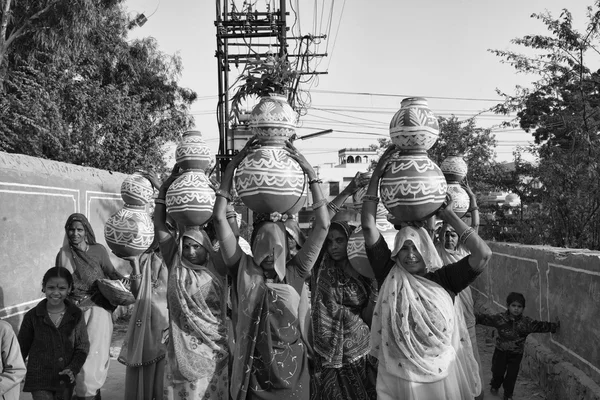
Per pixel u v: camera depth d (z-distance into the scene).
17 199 7.37
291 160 3.91
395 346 3.87
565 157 9.16
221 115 15.01
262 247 3.94
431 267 3.98
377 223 5.24
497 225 12.35
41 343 4.55
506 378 5.94
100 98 16.41
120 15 19.25
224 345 4.47
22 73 13.60
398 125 3.87
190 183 4.64
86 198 9.42
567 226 8.83
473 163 14.96
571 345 5.64
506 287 8.27
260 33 15.71
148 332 5.40
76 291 5.44
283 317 3.96
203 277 4.53
